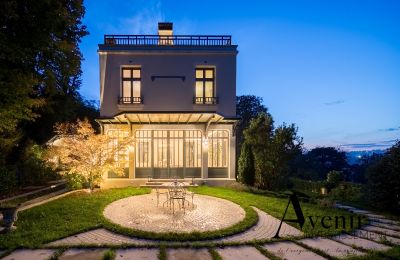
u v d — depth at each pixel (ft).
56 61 32.37
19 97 29.63
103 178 49.85
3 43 24.88
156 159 53.72
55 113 63.00
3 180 40.37
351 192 48.65
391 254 19.13
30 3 26.22
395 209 36.83
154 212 31.94
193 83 53.78
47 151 47.62
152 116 47.80
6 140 44.78
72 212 30.48
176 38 54.39
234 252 20.56
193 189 47.24
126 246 21.13
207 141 53.72
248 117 123.95
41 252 19.93
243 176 53.98
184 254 19.97
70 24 33.40
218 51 53.98
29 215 29.30
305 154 166.71
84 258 18.90
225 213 31.71
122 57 53.16
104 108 52.80
